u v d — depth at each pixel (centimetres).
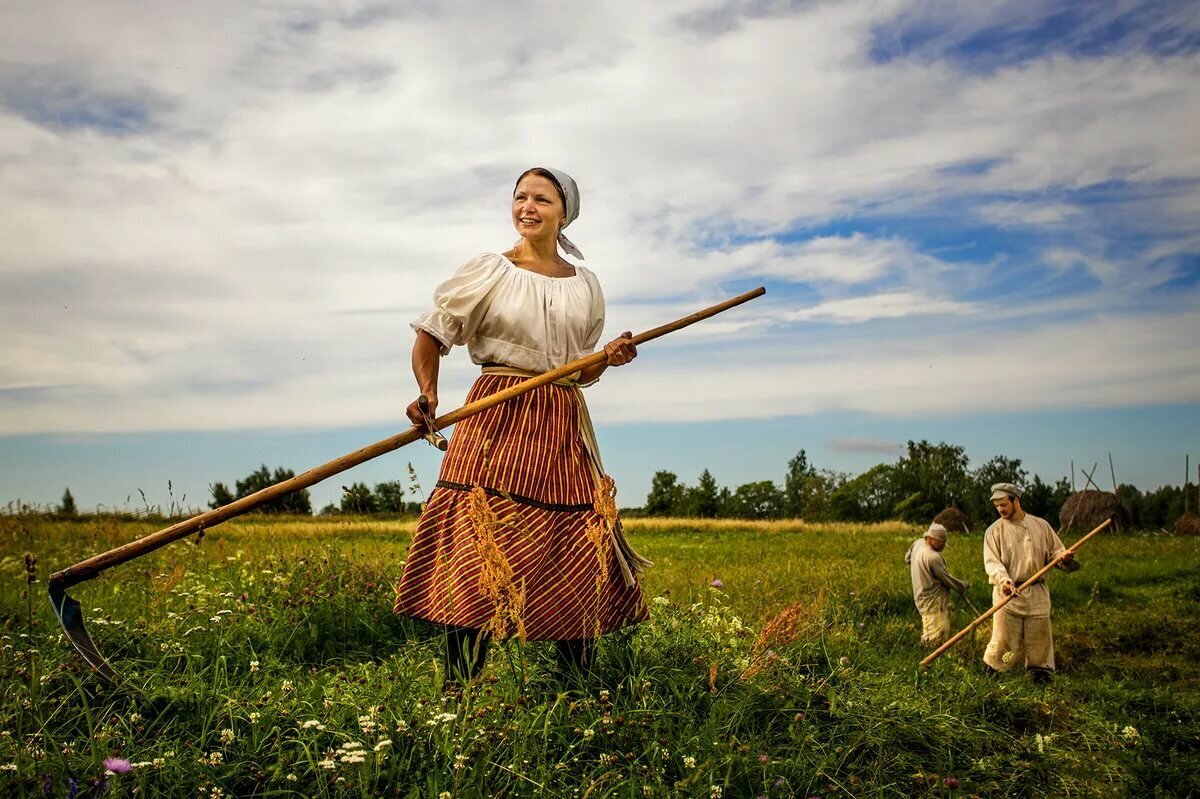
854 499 5356
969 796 457
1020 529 938
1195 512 3953
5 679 427
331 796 359
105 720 405
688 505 6328
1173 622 1159
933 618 1059
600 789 390
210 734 391
